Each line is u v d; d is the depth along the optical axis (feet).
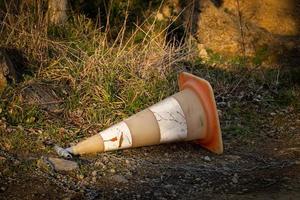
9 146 11.80
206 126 12.39
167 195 10.86
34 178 10.96
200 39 17.61
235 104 14.76
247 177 11.62
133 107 13.56
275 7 19.08
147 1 17.87
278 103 15.10
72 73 14.06
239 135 13.39
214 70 16.17
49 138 12.30
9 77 13.21
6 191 10.59
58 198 10.53
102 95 13.73
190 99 12.43
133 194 10.82
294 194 11.02
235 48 17.42
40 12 15.16
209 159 12.19
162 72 14.66
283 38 18.13
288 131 13.74
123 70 14.38
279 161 12.30
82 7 17.12
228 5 18.94
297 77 16.39
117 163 11.73
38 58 14.30
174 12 17.90
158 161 11.98
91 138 11.95
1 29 14.67
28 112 12.71
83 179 11.11
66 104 13.35
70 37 15.39
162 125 12.19
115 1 17.40
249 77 16.11
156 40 16.02
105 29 16.31
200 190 11.10
